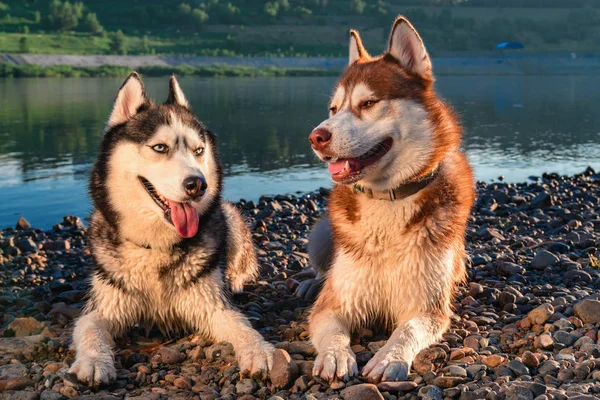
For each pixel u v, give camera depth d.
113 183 1.58
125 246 1.57
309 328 1.57
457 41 38.06
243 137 6.13
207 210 1.63
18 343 1.56
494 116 8.41
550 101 11.23
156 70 23.44
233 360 1.48
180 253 1.58
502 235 2.40
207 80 19.03
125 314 1.60
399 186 1.51
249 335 1.51
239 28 40.72
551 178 4.04
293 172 4.33
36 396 1.36
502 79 21.77
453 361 1.44
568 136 6.37
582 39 41.75
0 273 2.09
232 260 1.80
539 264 1.98
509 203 3.02
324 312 1.57
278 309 1.78
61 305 1.79
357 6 46.06
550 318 1.57
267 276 2.04
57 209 3.28
